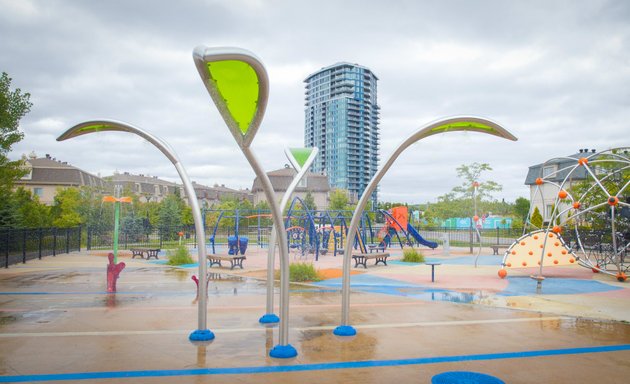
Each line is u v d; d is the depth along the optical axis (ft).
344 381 15.89
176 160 20.99
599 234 61.36
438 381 15.99
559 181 119.34
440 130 20.99
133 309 28.19
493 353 19.34
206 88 15.05
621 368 17.56
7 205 74.79
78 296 33.04
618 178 66.90
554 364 17.98
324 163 476.54
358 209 21.56
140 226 109.19
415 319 25.81
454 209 127.65
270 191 18.06
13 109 58.54
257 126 15.67
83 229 100.68
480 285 39.96
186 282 40.60
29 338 21.30
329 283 40.52
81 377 16.12
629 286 39.99
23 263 57.26
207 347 19.84
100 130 21.63
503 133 19.89
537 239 47.47
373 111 495.82
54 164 154.20
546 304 30.86
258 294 34.06
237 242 67.26
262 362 17.84
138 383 15.56
